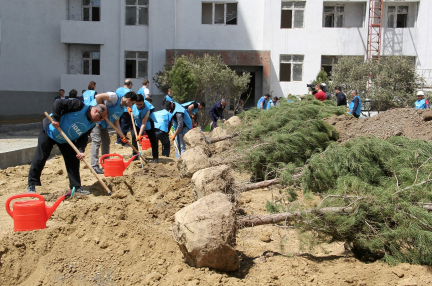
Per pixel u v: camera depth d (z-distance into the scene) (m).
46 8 22.66
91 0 22.89
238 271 3.98
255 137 8.18
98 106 6.02
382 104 19.38
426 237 4.10
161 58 22.70
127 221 4.92
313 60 22.52
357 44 22.36
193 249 3.79
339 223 4.34
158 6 22.39
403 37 22.44
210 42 22.64
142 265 4.19
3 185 6.84
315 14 22.30
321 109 9.12
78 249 4.41
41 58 22.86
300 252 4.57
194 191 5.30
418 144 5.90
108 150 8.23
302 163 6.96
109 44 22.67
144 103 8.20
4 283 4.01
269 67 22.38
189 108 10.54
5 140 11.98
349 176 5.09
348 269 4.08
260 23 22.62
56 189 6.69
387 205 4.34
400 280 3.85
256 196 6.71
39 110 23.14
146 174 6.97
